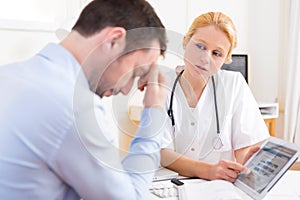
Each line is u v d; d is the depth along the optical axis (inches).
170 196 40.8
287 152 40.4
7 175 23.3
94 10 26.1
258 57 130.9
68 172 24.6
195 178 47.6
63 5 77.3
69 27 67.7
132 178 28.3
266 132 58.6
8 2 72.1
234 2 123.8
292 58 116.0
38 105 23.4
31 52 74.5
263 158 43.7
